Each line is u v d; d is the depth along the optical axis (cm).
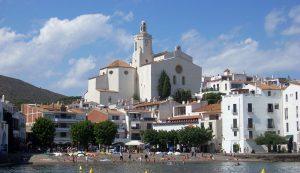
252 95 17125
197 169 11069
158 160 14650
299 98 16462
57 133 19900
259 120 17088
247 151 16762
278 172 10138
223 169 11062
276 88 17412
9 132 15850
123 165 12694
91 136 17738
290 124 16800
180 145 17612
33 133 17250
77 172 10044
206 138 17050
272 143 16038
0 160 12275
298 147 16275
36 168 11300
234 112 17250
